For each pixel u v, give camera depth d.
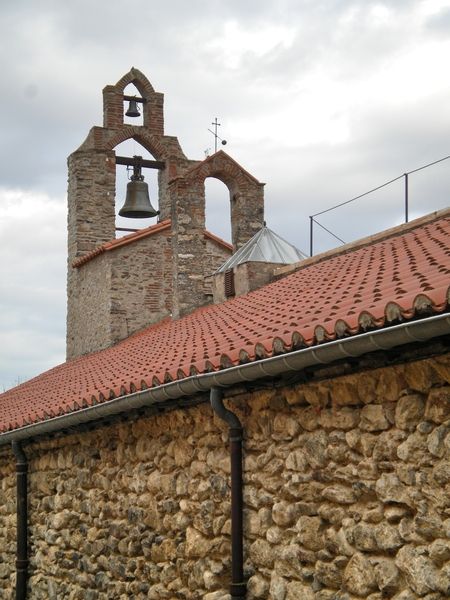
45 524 11.45
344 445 6.43
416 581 5.68
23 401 14.25
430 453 5.68
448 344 5.51
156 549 8.77
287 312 8.88
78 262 21.36
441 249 8.96
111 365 12.95
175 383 7.72
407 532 5.81
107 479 9.92
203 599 7.89
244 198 16.72
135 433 9.33
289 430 7.01
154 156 21.83
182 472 8.46
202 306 16.42
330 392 6.57
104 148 21.34
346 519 6.34
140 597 8.99
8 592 12.27
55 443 11.23
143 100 21.75
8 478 12.80
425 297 5.28
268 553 7.14
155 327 18.28
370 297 7.11
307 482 6.78
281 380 7.00
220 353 7.60
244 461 7.53
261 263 14.73
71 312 22.23
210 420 8.02
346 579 6.27
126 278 20.53
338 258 12.74
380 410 6.11
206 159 16.72
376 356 6.07
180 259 16.44
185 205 16.62
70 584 10.61
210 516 7.95
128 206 20.45
